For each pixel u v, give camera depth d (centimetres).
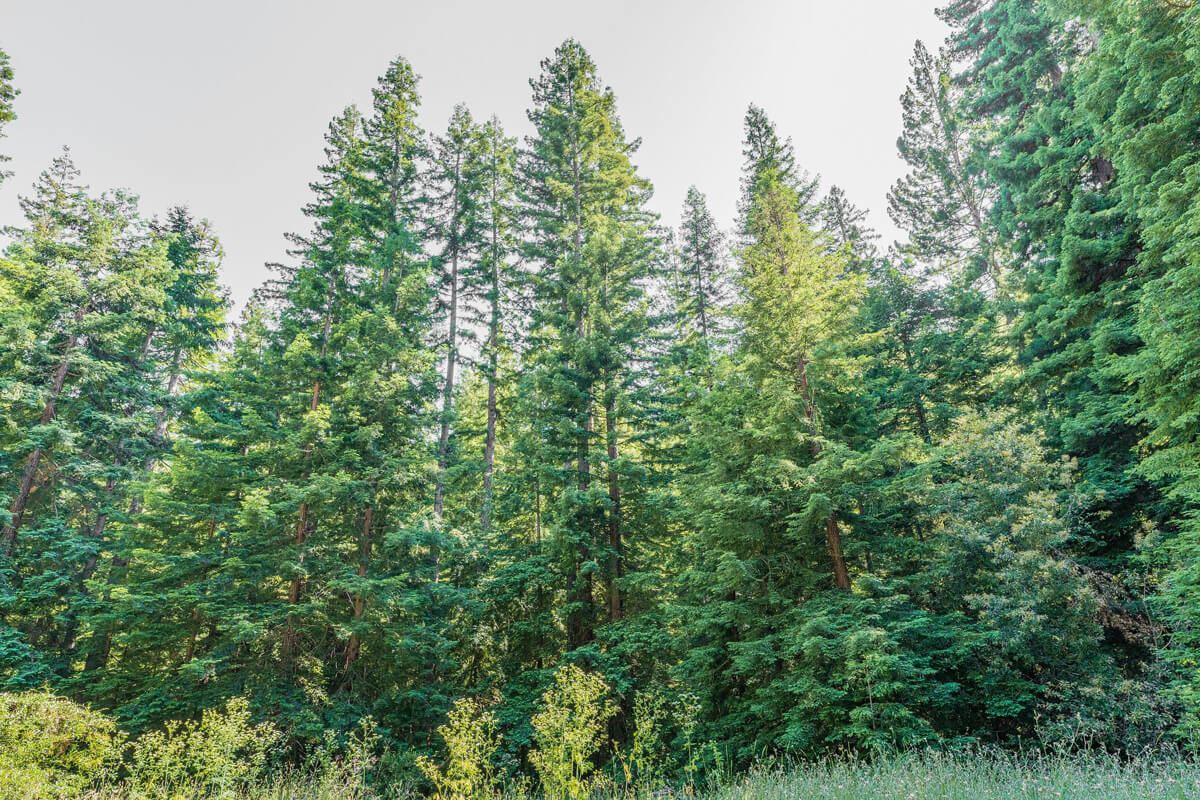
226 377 2133
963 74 2298
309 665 1456
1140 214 1098
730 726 1230
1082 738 1002
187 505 1641
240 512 1510
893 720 999
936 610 1338
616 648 1451
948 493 1325
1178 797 554
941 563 1308
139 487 1689
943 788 659
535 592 1692
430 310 2383
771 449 1399
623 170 2336
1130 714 983
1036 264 1809
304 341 1823
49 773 859
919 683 1038
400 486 1705
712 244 2775
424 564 1692
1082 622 1140
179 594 1460
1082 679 1086
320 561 1575
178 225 2814
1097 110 1246
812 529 1313
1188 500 1095
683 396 1920
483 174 2620
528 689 1538
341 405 1798
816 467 1236
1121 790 597
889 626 1112
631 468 1706
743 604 1272
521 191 2408
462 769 929
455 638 1652
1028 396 1739
